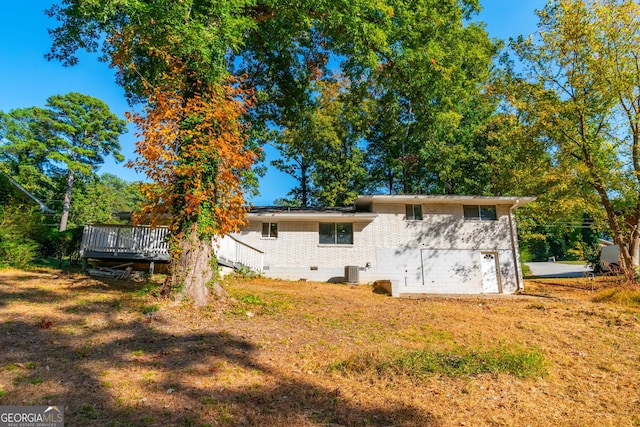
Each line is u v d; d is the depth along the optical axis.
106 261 15.03
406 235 21.28
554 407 5.02
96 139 44.59
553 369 6.56
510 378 5.96
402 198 20.95
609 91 18.73
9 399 4.09
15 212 14.77
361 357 6.29
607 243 35.75
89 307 8.09
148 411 4.12
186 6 8.00
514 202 21.48
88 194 52.78
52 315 7.35
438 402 4.95
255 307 9.52
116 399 4.32
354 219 21.08
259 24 14.82
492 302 13.81
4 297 8.39
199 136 8.93
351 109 22.97
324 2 11.63
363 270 20.72
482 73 21.88
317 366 6.05
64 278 11.71
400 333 8.34
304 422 4.20
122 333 6.70
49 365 5.09
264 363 5.99
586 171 19.88
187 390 4.75
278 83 17.69
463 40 18.05
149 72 12.64
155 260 14.12
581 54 19.06
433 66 13.80
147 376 5.05
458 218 21.56
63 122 42.75
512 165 26.25
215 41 8.59
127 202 74.19
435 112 16.02
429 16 14.04
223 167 9.17
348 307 11.01
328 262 20.91
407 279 20.64
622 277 17.20
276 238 21.20
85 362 5.31
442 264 20.86
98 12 8.26
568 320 10.27
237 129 9.63
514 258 20.89
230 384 5.08
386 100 17.92
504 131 27.00
